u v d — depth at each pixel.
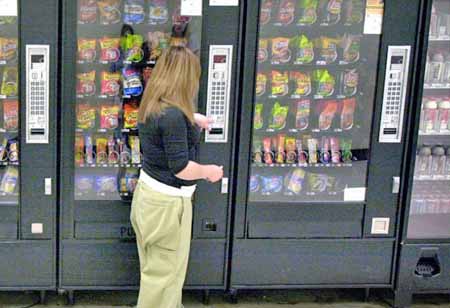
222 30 3.11
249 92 3.18
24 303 3.38
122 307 3.39
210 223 3.30
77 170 3.25
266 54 3.26
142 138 2.79
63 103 3.10
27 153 3.12
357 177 3.40
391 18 3.21
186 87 2.71
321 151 3.40
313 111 3.38
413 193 3.53
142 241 2.95
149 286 2.97
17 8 2.97
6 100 3.16
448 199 3.56
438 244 3.44
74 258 3.27
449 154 3.49
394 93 3.28
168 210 2.81
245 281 3.39
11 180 3.23
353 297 3.62
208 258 3.34
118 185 3.29
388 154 3.34
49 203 3.20
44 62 3.04
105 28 3.17
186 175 2.73
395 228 3.42
